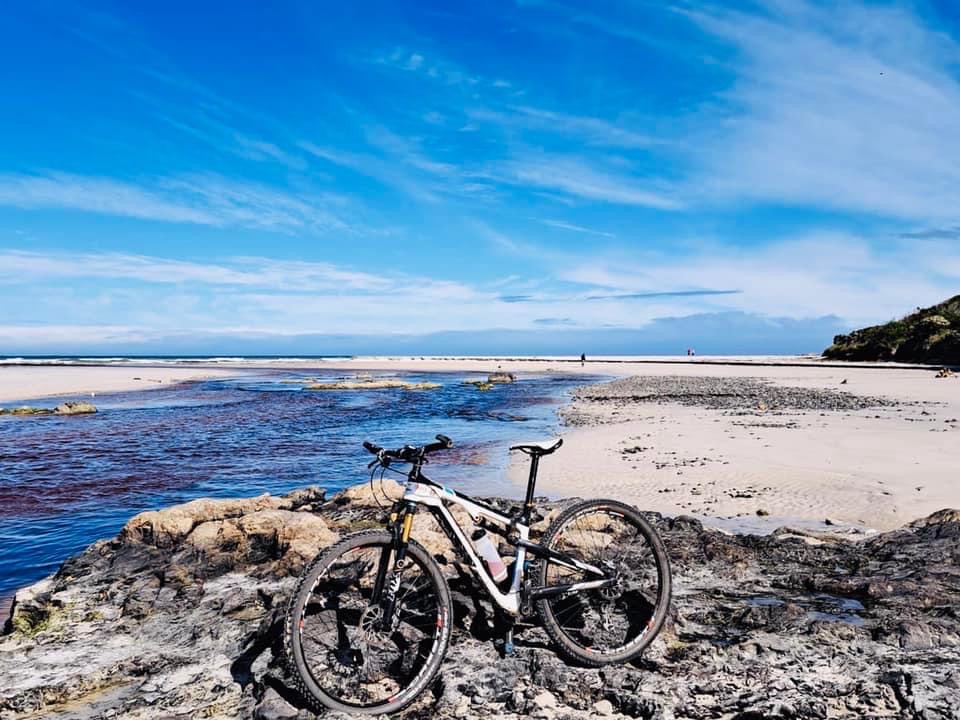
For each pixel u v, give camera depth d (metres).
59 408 31.02
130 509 12.41
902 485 12.82
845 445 17.98
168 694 4.44
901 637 4.73
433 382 59.69
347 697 4.16
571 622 4.74
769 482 13.57
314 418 29.11
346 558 4.66
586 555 4.87
